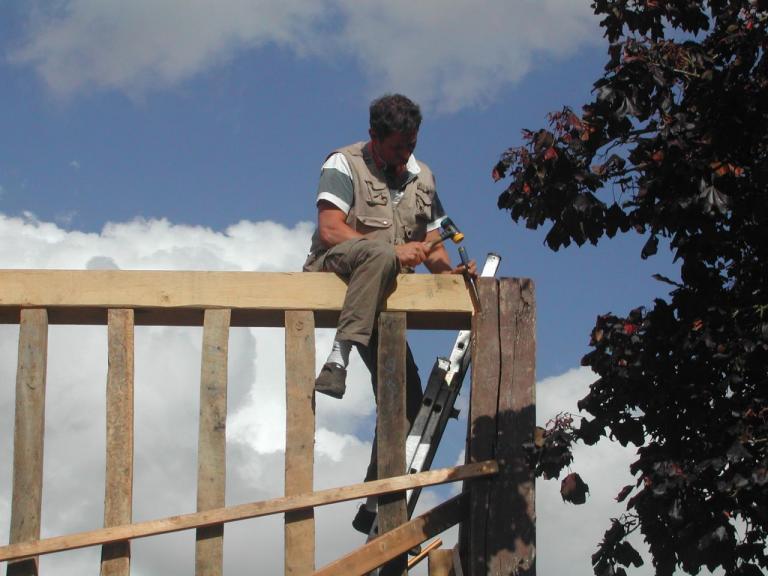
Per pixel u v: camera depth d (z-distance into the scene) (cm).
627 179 557
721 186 536
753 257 552
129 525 593
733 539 531
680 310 552
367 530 652
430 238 675
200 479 605
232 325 646
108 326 625
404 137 645
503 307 657
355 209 657
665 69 557
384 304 641
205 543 599
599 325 564
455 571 623
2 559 582
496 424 641
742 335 536
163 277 633
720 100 549
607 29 601
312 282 638
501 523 625
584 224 555
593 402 565
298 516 607
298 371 625
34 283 628
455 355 672
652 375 552
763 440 527
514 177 561
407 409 674
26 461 604
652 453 544
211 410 615
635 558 556
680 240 557
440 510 627
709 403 543
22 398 612
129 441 609
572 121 548
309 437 616
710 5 591
